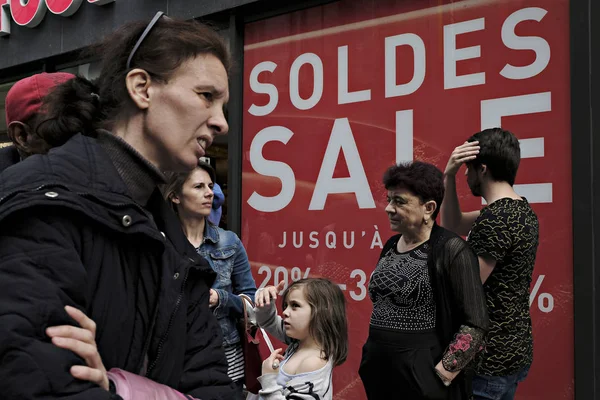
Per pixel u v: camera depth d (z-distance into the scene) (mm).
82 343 792
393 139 3617
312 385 2131
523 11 3133
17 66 5633
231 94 4324
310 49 4004
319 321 2240
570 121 2951
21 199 809
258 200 4219
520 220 2205
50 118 1021
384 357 2195
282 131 4121
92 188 898
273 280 4105
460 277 2066
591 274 2811
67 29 5125
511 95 3166
